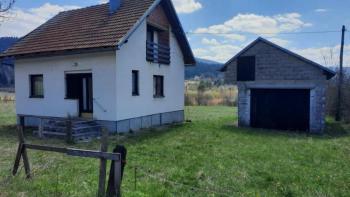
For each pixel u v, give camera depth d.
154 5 14.88
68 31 15.36
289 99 16.17
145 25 15.16
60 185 6.04
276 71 16.27
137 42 14.55
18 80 16.08
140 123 15.03
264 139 12.34
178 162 8.24
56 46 14.10
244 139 12.26
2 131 14.28
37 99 15.48
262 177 6.96
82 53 13.68
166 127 15.69
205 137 12.58
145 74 15.36
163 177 6.81
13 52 15.35
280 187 6.24
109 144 10.90
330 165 8.13
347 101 19.70
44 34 16.17
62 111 14.66
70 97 14.63
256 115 17.06
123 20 14.09
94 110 13.74
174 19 17.28
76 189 5.82
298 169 7.64
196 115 23.42
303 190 6.11
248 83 17.12
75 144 11.04
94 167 7.56
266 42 16.39
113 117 13.23
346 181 6.73
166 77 17.53
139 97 14.88
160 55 16.66
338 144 11.47
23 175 6.70
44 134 12.73
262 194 5.87
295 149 10.26
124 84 13.63
